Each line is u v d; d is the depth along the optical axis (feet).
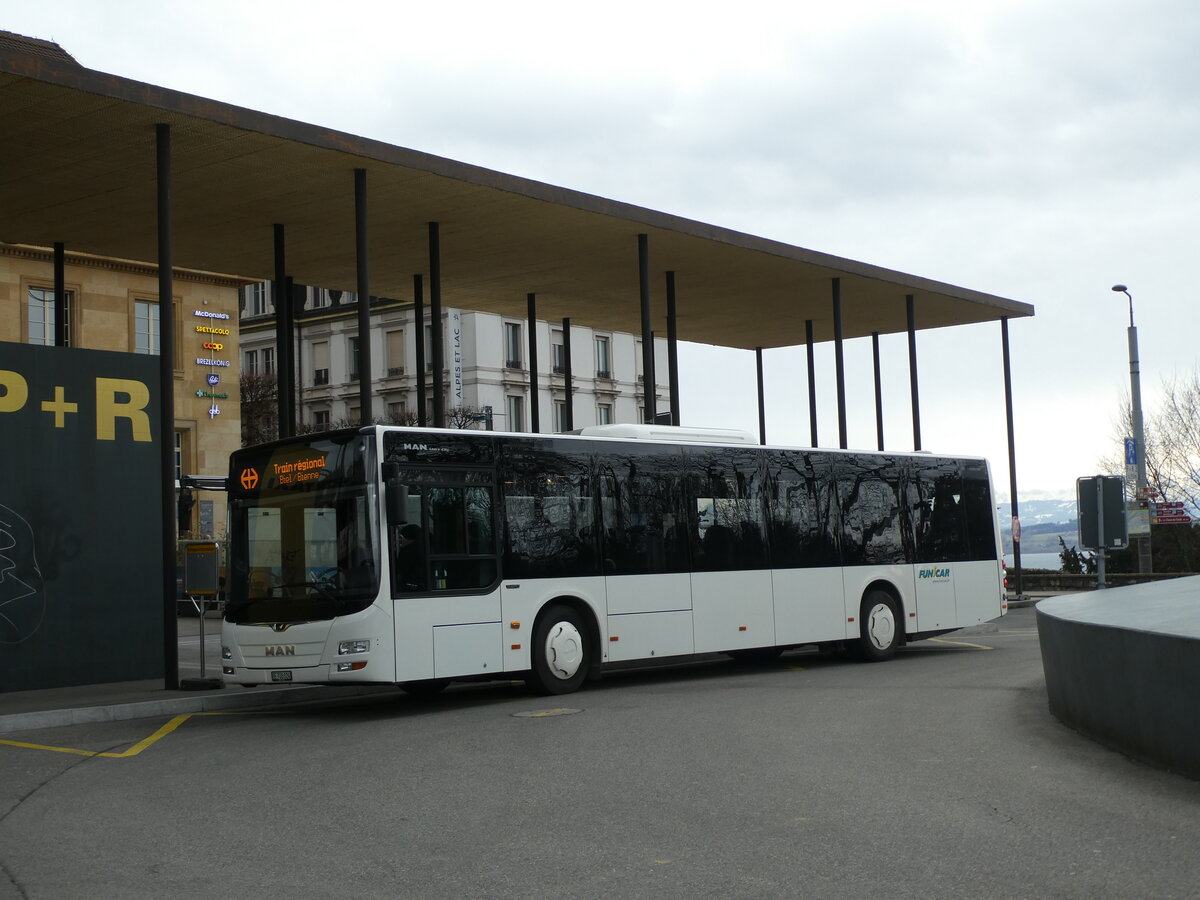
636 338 254.06
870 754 32.50
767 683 53.31
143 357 60.39
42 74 48.55
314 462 46.83
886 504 65.62
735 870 21.08
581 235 76.07
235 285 164.14
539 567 50.24
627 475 54.13
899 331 115.65
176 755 37.42
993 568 70.69
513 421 231.50
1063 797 25.99
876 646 63.93
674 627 54.85
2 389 55.83
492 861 22.44
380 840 24.52
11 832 26.45
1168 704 27.81
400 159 60.44
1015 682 48.96
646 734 37.70
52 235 73.00
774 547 59.67
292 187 64.18
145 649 59.47
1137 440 115.96
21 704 50.19
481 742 37.40
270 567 47.21
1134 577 120.16
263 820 26.96
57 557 56.95
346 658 44.73
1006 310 107.24
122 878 22.13
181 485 61.41
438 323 74.08
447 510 47.60
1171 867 20.08
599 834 24.30
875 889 19.52
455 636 47.14
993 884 19.51
